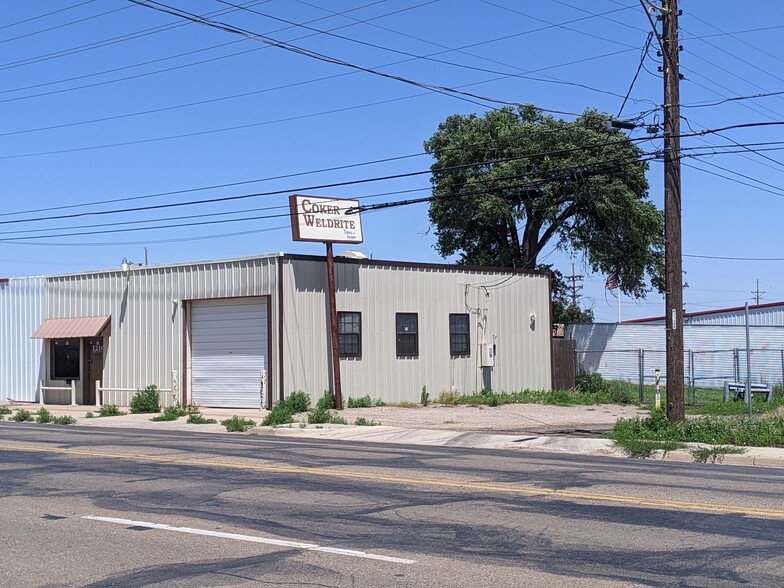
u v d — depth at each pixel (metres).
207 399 29.44
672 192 20.84
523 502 11.29
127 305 31.61
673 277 20.77
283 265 27.61
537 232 47.16
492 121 45.41
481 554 8.45
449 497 11.67
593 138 43.00
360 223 29.28
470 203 44.91
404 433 21.44
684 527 9.71
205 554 8.51
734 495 11.89
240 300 28.83
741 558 8.30
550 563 8.10
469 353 33.03
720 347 46.25
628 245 44.94
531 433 22.31
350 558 8.30
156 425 25.28
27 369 34.81
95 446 18.34
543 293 36.19
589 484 12.88
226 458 16.08
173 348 30.11
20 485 12.88
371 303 30.03
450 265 32.66
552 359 36.31
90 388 32.94
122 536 9.33
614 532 9.45
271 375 27.73
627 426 20.84
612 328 47.03
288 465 15.02
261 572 7.81
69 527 9.82
